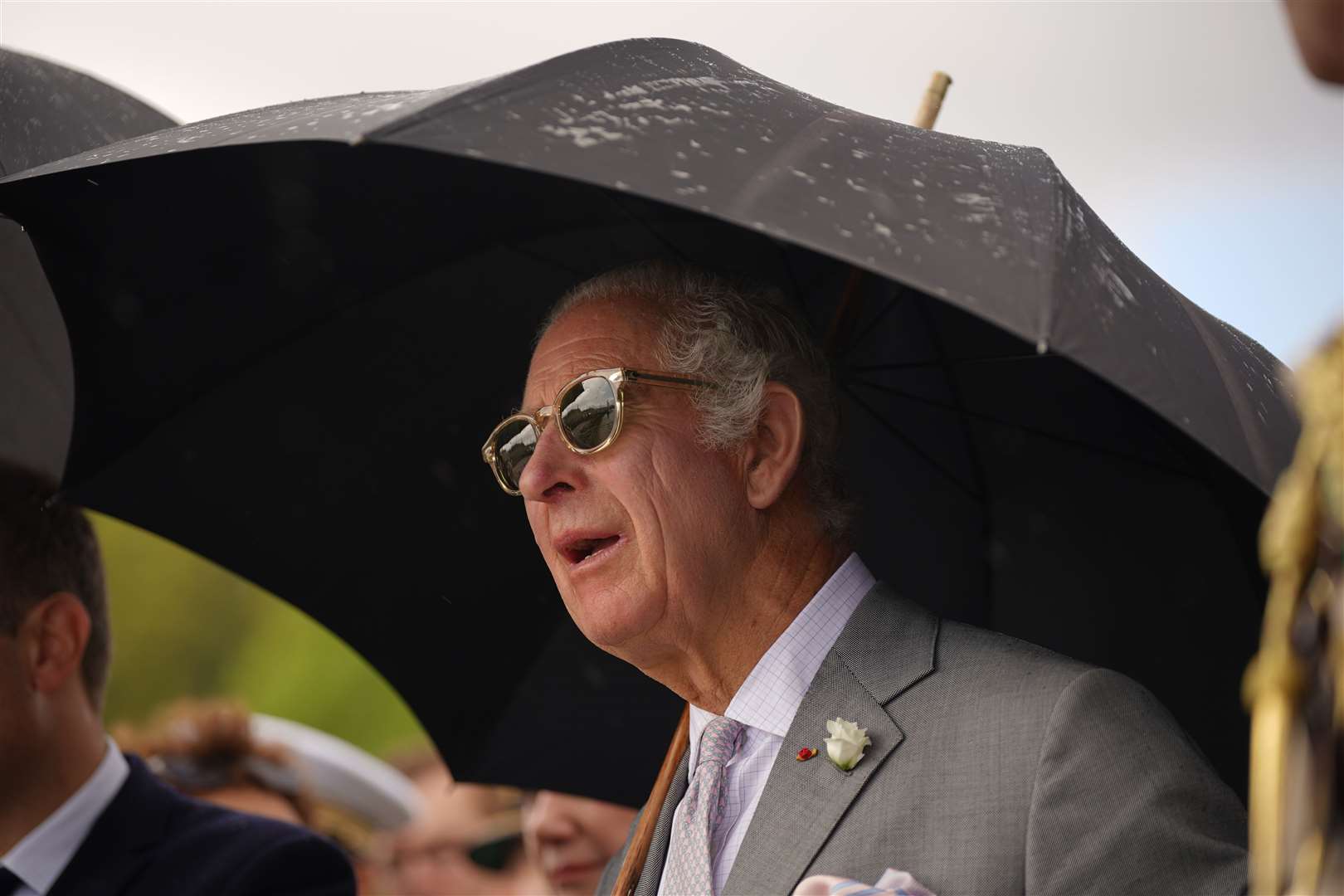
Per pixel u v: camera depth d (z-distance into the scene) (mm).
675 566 4203
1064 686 3689
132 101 6043
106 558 9859
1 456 5566
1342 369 1534
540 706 5457
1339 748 1564
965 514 5039
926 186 3270
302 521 5273
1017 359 4609
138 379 4945
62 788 5410
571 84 3281
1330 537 1588
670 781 4461
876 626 4137
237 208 4559
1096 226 3508
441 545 5344
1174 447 4488
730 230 4797
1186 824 3439
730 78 3768
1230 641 4609
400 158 4457
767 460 4328
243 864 5238
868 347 4848
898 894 3266
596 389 4285
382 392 5195
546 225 4891
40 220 4391
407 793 8602
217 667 9812
